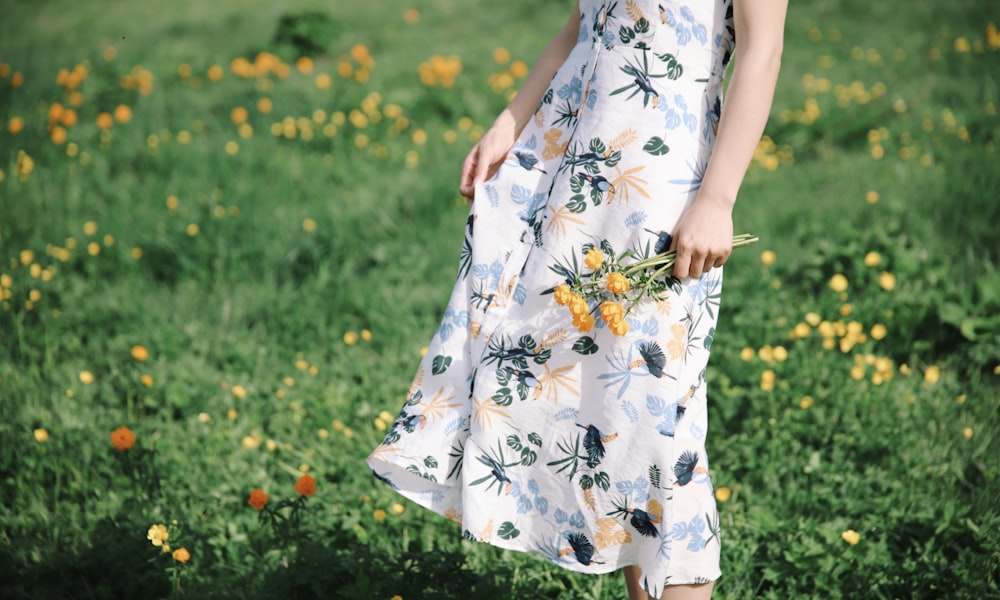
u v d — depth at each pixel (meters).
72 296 4.36
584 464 1.93
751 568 2.53
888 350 3.84
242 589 2.41
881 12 10.26
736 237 1.95
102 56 9.12
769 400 3.36
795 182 5.73
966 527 2.58
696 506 1.94
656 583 1.88
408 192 5.67
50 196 5.48
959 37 8.84
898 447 3.10
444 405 2.05
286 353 3.98
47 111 7.16
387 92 7.68
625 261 1.89
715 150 1.85
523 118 2.23
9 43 9.98
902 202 5.02
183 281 4.69
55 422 3.24
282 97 7.51
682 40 1.90
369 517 2.77
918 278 4.23
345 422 3.37
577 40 2.19
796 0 11.07
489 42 9.81
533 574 2.51
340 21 11.06
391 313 4.29
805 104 7.24
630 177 1.89
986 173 5.35
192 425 3.35
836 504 2.80
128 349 3.89
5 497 2.88
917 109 6.98
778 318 3.96
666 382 1.88
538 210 2.02
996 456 3.02
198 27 11.13
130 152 6.35
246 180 5.87
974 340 3.77
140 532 2.56
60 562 2.48
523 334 1.97
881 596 2.41
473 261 2.06
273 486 2.94
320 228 5.12
